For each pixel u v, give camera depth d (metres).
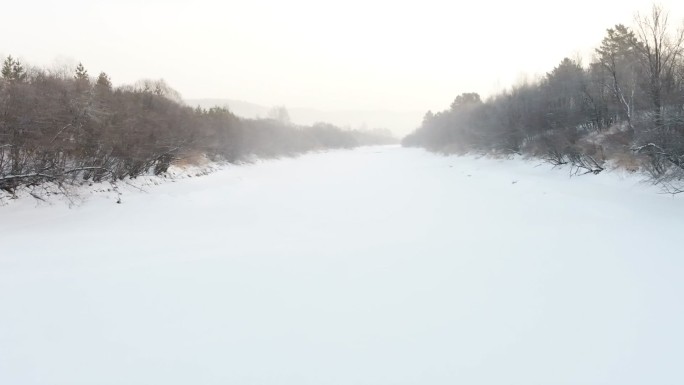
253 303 8.68
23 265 10.62
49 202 17.81
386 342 7.09
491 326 7.55
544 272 10.12
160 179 26.45
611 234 13.04
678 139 16.83
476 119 56.69
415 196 24.09
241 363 6.49
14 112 16.75
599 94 32.56
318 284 9.77
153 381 6.05
